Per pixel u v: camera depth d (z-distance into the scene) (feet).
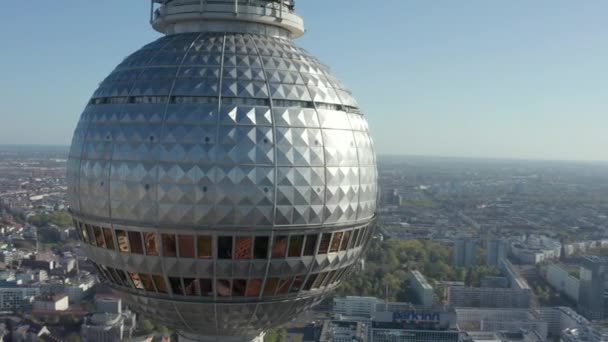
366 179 187.21
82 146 181.27
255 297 178.70
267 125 167.63
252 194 163.53
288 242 171.42
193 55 178.29
